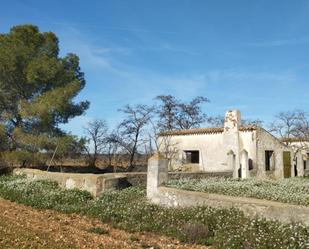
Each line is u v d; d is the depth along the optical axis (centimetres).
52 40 3438
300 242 1023
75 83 3238
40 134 3123
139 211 1529
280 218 1188
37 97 3197
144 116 4122
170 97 4797
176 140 3516
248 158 3014
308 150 3956
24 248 991
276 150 3234
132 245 1129
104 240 1167
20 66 3189
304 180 2580
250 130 3069
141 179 2205
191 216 1377
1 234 1129
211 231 1244
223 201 1380
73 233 1240
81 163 4150
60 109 3102
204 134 3309
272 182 2328
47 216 1552
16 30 3288
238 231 1159
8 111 3203
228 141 3131
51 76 3184
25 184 2220
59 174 2262
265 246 1039
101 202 1750
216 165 3186
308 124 4788
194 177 2481
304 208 1141
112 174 2086
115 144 4031
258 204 1262
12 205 1798
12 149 3094
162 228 1320
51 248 1006
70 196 1911
